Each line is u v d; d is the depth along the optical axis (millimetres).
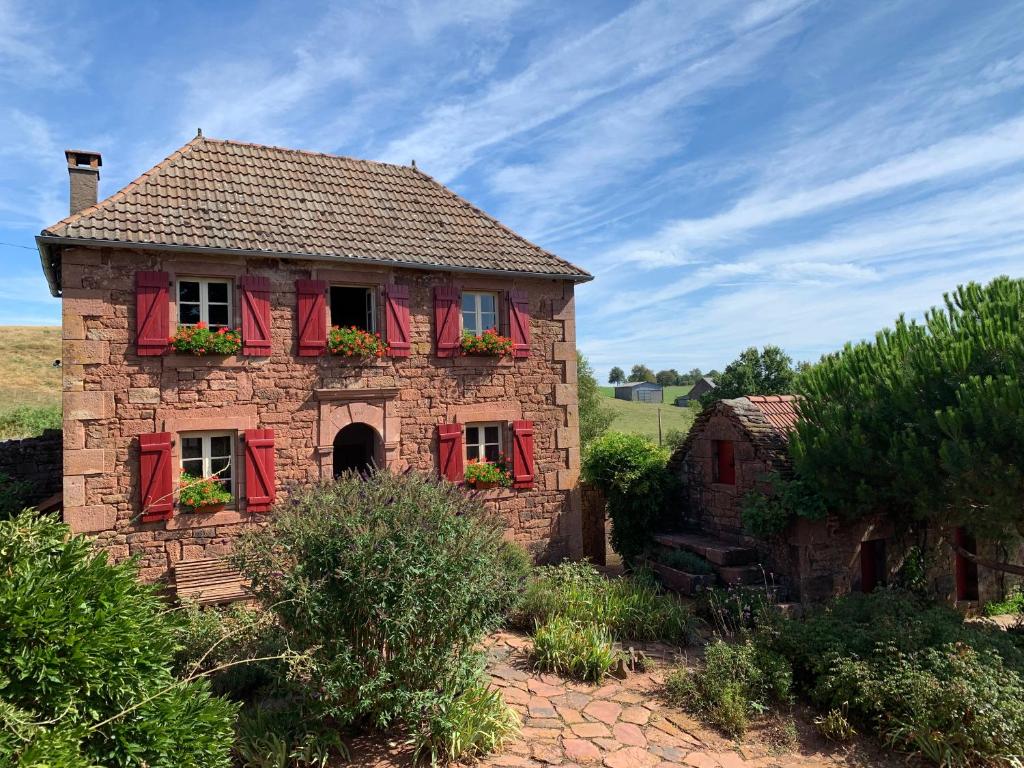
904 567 11141
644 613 9297
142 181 10539
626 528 12914
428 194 13680
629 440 13492
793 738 6578
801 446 9859
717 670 7336
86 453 9188
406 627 5453
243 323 10211
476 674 6262
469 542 6070
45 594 3775
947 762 5988
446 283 12039
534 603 9195
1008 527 8945
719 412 12070
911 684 6527
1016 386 7527
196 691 4594
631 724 6688
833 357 10719
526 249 13219
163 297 9680
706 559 11297
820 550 10312
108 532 9273
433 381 11828
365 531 5602
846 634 7715
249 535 6059
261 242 10352
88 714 3812
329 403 10891
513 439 12523
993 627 9047
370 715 6133
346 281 11172
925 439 8852
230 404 10141
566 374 13180
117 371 9430
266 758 5277
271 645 6539
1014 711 6086
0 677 3471
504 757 5867
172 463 9750
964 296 9391
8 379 28344
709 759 6152
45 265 9852
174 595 9164
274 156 12508
